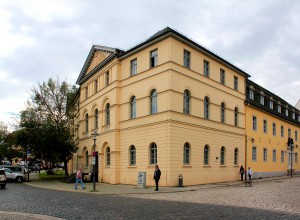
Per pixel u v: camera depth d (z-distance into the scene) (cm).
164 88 2702
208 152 3077
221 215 1181
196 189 2406
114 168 3106
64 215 1167
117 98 3203
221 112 3369
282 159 4834
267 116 4431
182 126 2727
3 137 6028
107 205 1462
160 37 2756
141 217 1124
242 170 3459
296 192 2170
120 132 3162
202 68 3089
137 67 3044
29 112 3941
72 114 4159
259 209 1369
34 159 4103
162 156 2628
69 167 5203
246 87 4016
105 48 3538
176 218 1107
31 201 1603
